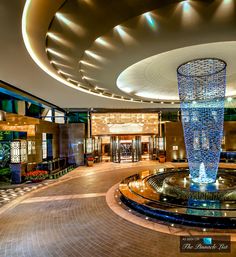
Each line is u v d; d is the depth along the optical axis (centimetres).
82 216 517
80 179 1006
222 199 621
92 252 354
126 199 614
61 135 1563
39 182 945
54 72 759
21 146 959
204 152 767
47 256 347
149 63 705
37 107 1477
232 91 1112
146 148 2125
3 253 361
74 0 364
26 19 410
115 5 372
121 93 1089
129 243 379
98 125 1653
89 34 470
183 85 761
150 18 409
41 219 506
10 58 595
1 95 1120
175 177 823
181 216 457
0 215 539
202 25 429
